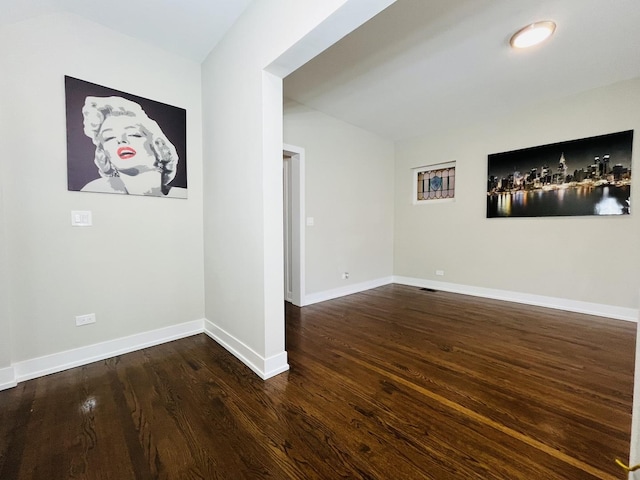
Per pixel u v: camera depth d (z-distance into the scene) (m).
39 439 1.41
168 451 1.34
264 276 1.97
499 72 2.79
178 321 2.68
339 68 2.71
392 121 4.14
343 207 4.25
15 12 1.79
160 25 2.19
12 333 1.90
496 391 1.80
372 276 4.77
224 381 1.93
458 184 4.32
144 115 2.40
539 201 3.57
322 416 1.57
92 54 2.14
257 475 1.21
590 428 1.47
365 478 1.19
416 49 2.41
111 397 1.75
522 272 3.76
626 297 3.08
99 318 2.25
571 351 2.35
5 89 1.84
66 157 2.06
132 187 2.37
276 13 1.74
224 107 2.35
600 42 2.31
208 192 2.67
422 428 1.48
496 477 1.19
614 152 3.07
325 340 2.60
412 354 2.32
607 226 3.16
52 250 2.04
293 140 3.54
